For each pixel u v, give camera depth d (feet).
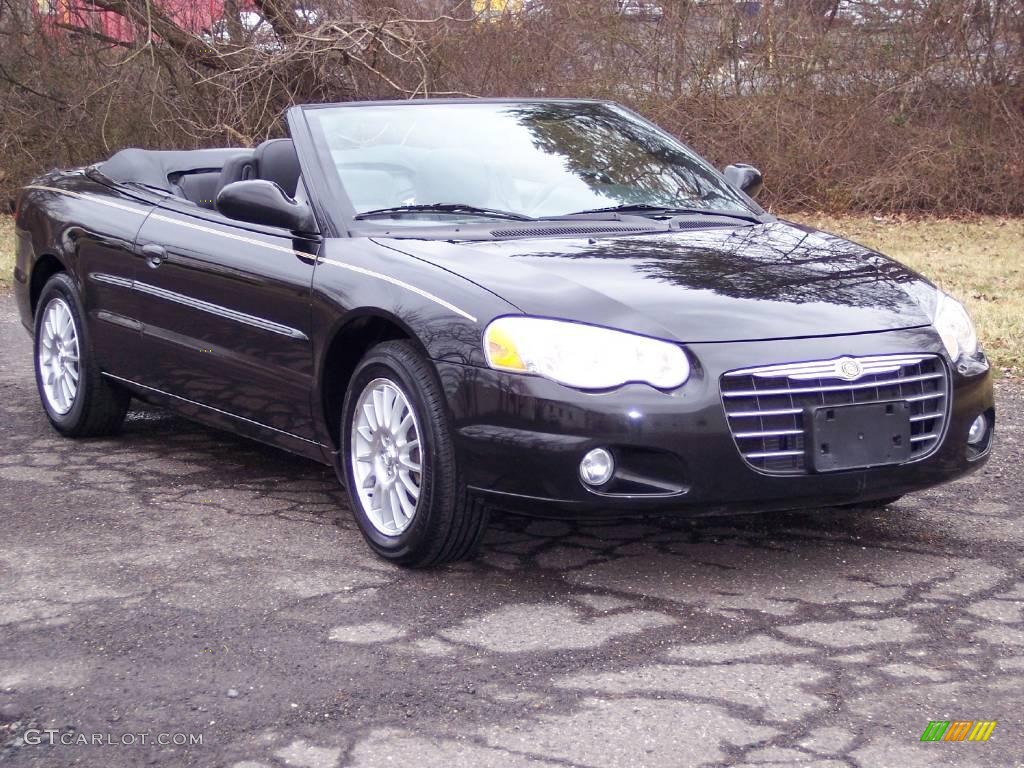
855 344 12.20
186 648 11.05
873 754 9.08
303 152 15.39
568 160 16.22
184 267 15.99
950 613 11.91
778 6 52.26
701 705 9.89
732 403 11.74
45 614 11.86
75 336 18.47
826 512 15.17
